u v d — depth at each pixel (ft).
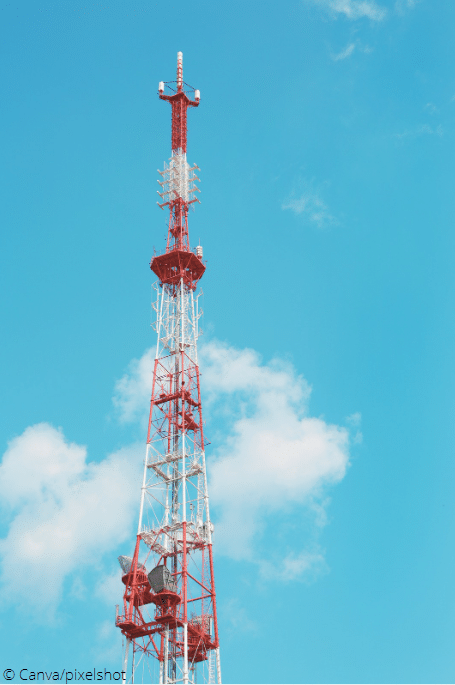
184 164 404.77
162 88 422.82
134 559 300.81
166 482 323.16
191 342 357.61
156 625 282.97
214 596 297.12
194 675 288.10
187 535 310.04
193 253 369.09
